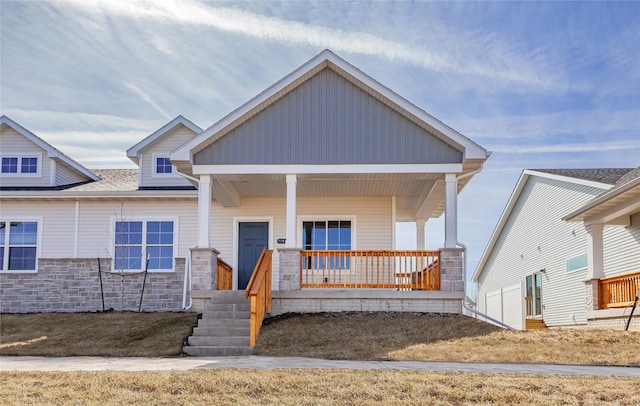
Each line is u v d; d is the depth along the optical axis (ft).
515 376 31.83
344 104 54.85
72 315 56.29
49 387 30.07
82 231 69.41
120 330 49.26
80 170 75.15
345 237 66.33
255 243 66.80
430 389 28.99
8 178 72.02
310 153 54.34
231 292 53.11
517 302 79.92
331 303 53.06
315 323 49.14
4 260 68.85
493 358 39.17
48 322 53.31
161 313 54.85
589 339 44.01
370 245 65.62
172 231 69.15
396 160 53.98
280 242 66.28
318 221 66.54
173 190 69.51
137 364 37.83
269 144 54.54
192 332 47.57
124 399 28.09
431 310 52.49
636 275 52.03
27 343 46.80
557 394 28.25
